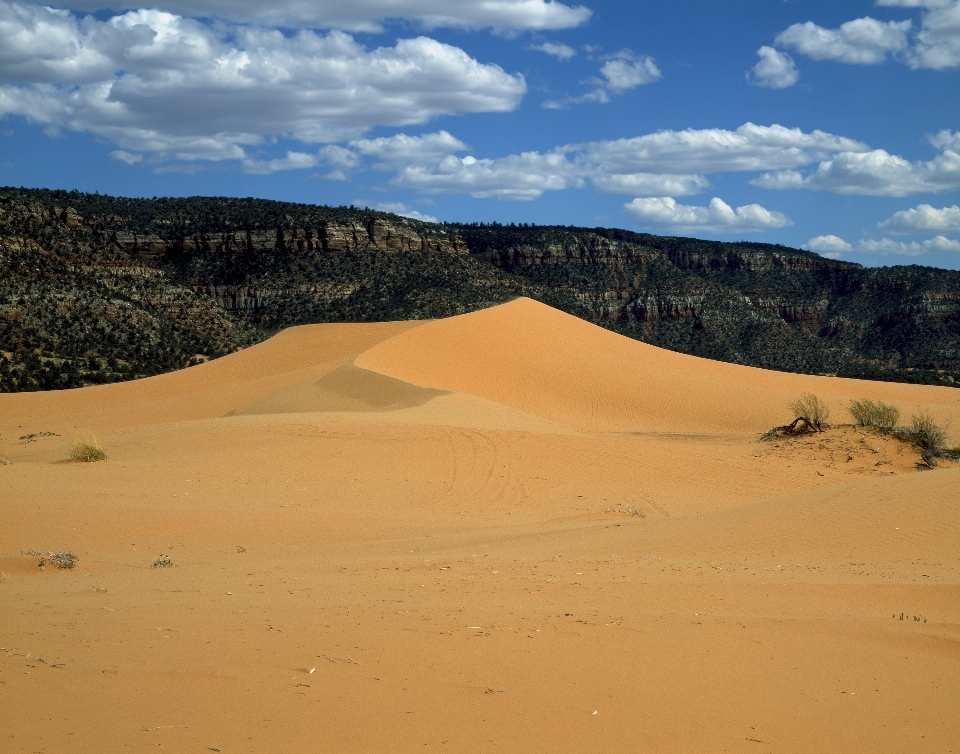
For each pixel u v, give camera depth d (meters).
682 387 63.84
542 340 74.12
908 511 19.80
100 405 69.88
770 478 32.31
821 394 65.00
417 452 33.41
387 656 8.98
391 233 171.38
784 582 13.95
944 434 38.28
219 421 41.12
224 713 7.20
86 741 6.43
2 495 22.48
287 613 10.70
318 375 67.69
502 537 20.38
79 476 26.72
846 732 7.95
